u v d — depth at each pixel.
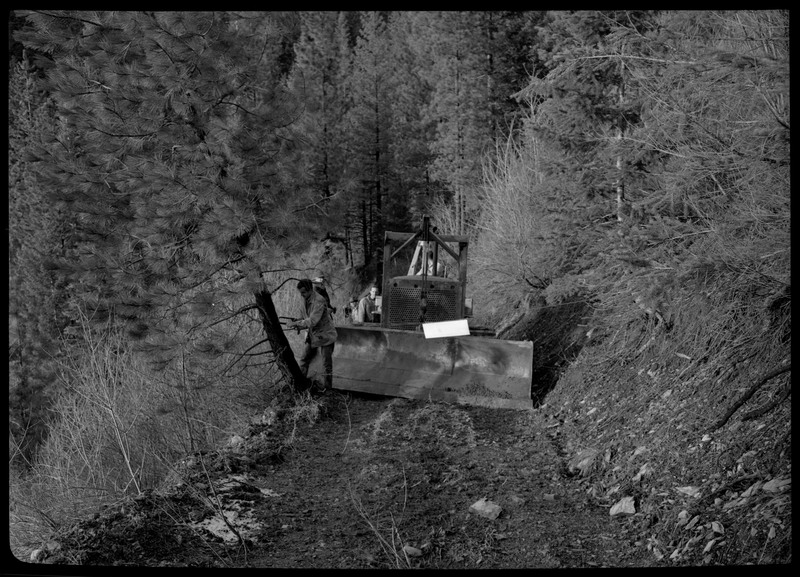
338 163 31.84
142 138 7.79
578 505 5.75
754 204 5.02
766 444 4.84
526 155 12.84
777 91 4.71
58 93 7.60
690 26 5.96
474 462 6.92
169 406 8.16
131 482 6.76
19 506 6.71
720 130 5.32
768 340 5.73
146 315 7.86
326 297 10.24
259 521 5.54
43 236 17.58
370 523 5.21
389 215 36.25
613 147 6.82
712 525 4.39
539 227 10.20
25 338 15.87
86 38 7.64
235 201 7.80
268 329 9.38
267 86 8.34
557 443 7.57
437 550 4.98
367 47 41.62
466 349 9.81
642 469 5.81
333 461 7.17
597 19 7.39
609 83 7.97
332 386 10.27
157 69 7.51
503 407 9.29
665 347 7.41
